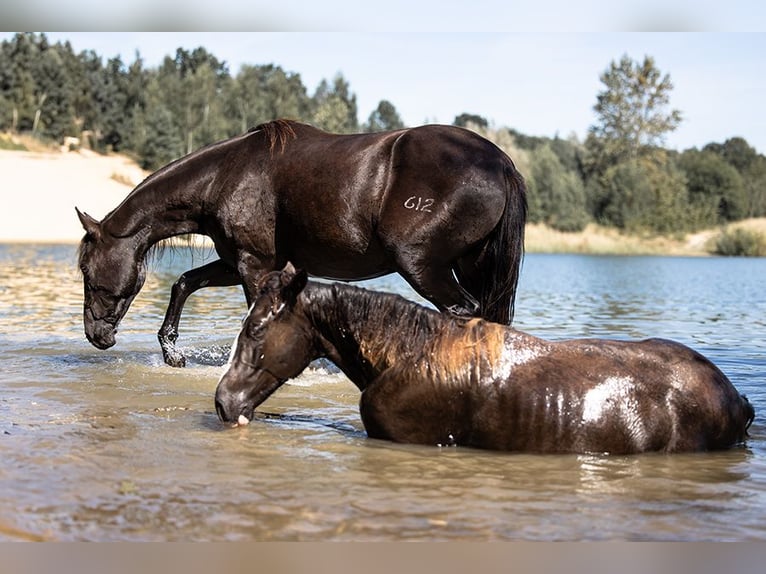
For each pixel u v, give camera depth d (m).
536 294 24.64
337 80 112.75
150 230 10.48
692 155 85.94
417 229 8.80
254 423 7.78
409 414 7.00
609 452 6.74
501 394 6.82
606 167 88.88
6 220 52.56
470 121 94.81
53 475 6.03
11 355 11.48
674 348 7.09
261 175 9.75
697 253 70.00
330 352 7.43
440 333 7.09
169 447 6.85
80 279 23.98
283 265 9.91
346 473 6.23
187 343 12.98
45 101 82.44
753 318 18.16
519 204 9.02
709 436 6.89
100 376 9.98
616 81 89.06
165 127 77.12
